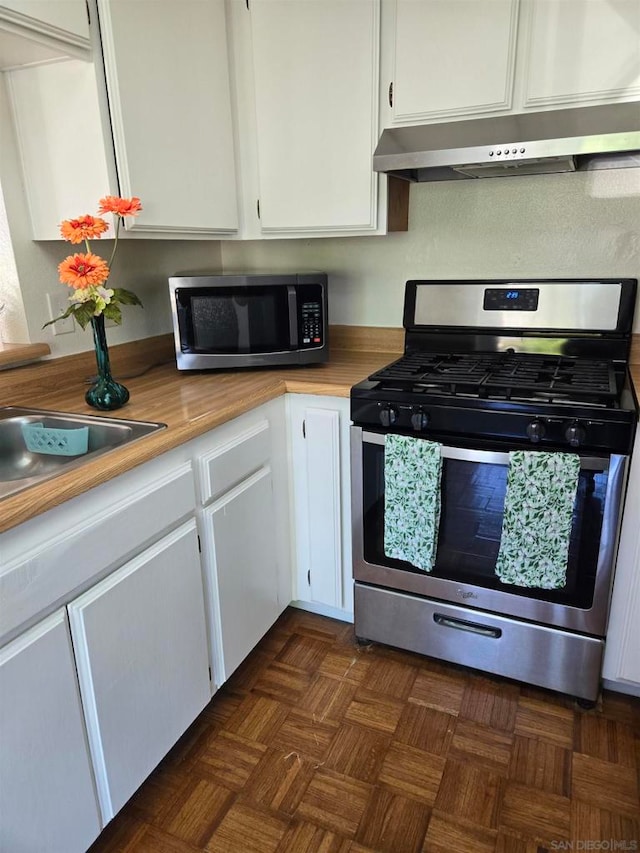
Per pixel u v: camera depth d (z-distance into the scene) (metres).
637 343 1.89
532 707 1.69
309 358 2.00
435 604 1.78
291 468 1.93
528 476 1.46
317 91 1.81
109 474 1.16
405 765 1.52
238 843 1.34
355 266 2.25
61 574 1.08
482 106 1.65
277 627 2.08
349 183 1.86
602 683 1.74
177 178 1.72
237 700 1.74
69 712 1.13
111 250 1.97
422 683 1.80
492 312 1.98
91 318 1.49
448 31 1.63
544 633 1.65
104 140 1.51
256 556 1.78
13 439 1.51
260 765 1.53
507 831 1.34
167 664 1.41
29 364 1.75
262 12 1.80
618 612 1.59
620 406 1.42
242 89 1.91
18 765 1.03
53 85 1.52
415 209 2.09
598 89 1.53
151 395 1.70
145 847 1.33
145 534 1.29
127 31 1.50
